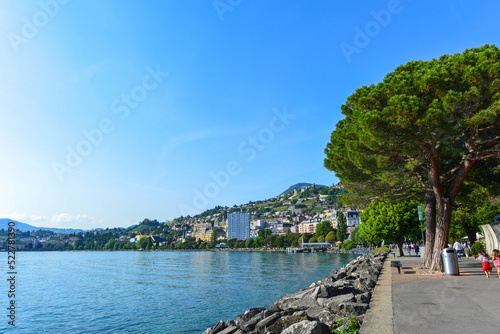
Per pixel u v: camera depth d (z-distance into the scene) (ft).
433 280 56.49
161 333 79.41
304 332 28.91
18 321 97.55
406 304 36.73
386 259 124.47
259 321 44.86
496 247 109.81
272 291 135.23
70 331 86.22
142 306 114.11
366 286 53.67
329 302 43.14
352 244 574.56
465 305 35.01
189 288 155.63
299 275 194.90
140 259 518.78
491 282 52.16
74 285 179.73
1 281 205.26
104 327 88.48
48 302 128.16
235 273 226.79
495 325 26.91
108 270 286.05
